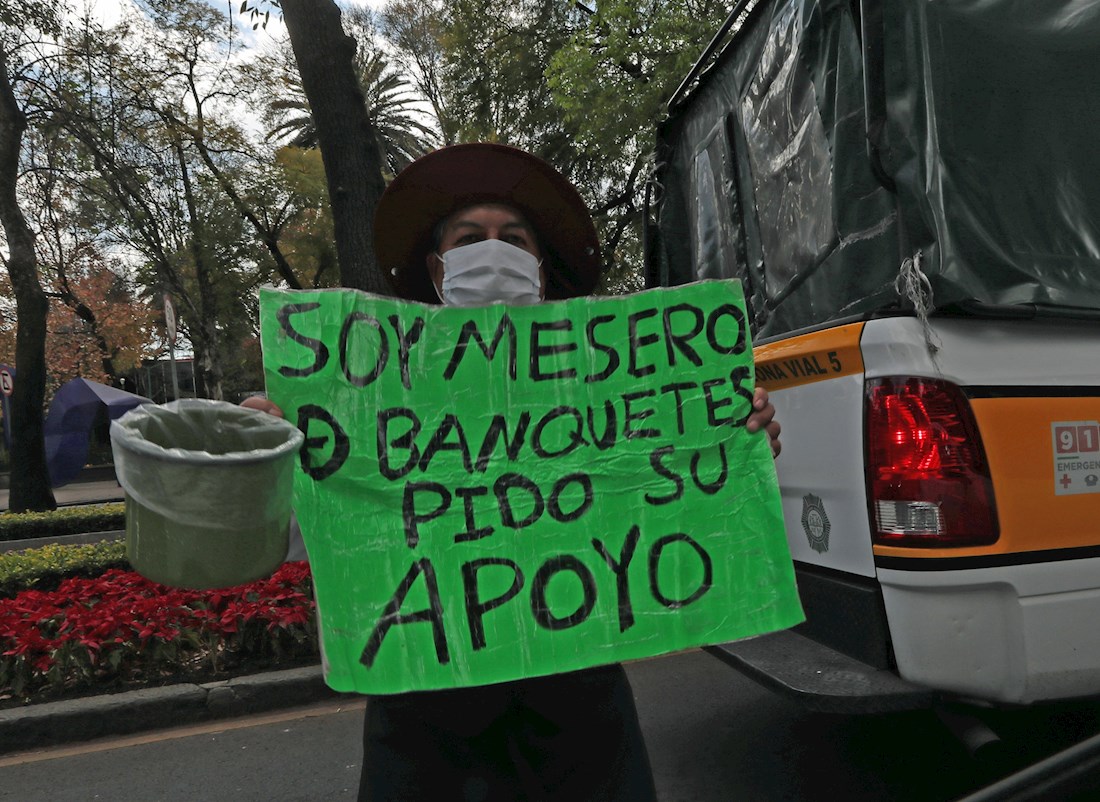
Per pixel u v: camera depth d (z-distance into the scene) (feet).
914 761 10.23
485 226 5.91
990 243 7.89
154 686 14.34
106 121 39.47
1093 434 8.14
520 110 54.44
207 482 3.55
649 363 5.23
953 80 8.17
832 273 9.87
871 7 8.11
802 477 8.98
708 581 5.09
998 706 7.79
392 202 6.01
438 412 4.88
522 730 4.91
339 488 4.67
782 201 11.22
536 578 4.86
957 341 7.82
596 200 53.78
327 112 18.20
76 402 61.05
